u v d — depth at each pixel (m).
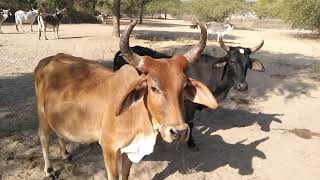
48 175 2.04
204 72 2.64
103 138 1.59
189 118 2.43
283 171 2.30
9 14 10.76
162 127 1.40
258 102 3.64
